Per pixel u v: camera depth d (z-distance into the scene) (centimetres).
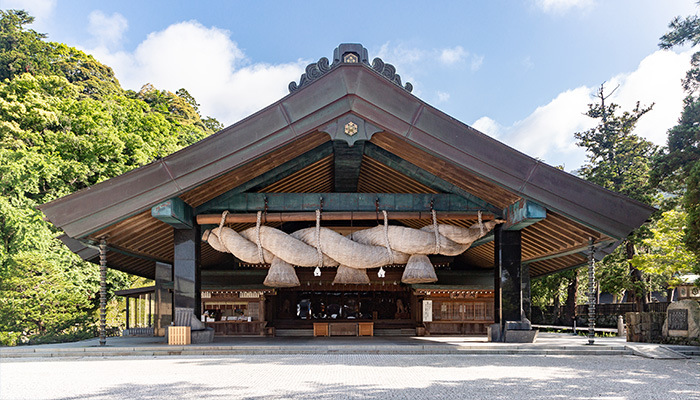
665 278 3253
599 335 2439
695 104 1845
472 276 2300
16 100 3884
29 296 2533
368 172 1772
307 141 1427
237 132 1316
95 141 3831
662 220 2533
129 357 1257
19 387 825
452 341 1631
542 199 1334
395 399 709
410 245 1479
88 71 6247
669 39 1980
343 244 1474
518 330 1487
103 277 1416
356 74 1325
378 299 2519
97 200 1309
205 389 793
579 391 786
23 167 3083
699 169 1570
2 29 5391
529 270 2320
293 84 1388
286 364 1099
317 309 2484
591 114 3497
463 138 1323
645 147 3238
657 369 1074
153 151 4350
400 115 1321
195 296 1460
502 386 820
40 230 2888
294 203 1533
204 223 1504
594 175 3234
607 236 1375
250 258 1494
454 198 1554
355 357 1231
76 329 2662
